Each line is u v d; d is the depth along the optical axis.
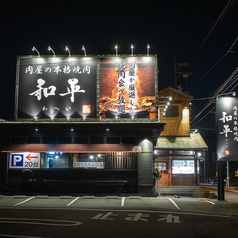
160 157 31.69
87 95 20.91
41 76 21.27
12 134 21.02
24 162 20.78
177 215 13.42
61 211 14.04
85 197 18.70
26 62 21.48
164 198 18.95
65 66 21.27
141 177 19.94
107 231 9.89
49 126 19.92
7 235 9.23
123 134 20.62
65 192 20.23
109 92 20.86
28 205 16.00
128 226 10.74
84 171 20.52
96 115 20.66
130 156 20.53
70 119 20.70
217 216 13.63
